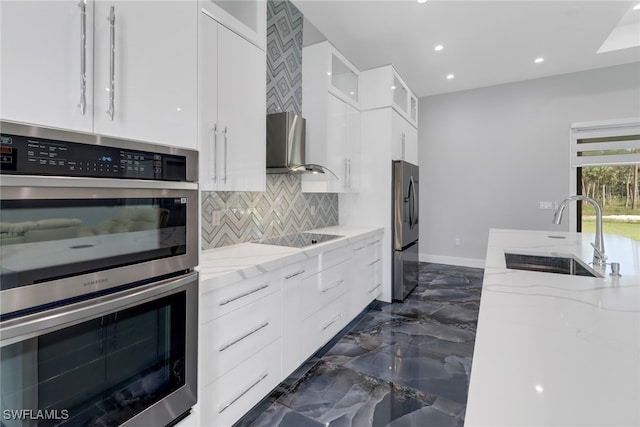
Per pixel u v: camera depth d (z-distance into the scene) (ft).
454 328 9.73
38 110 2.71
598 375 2.09
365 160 12.23
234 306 5.23
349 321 9.37
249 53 6.59
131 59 3.43
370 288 10.94
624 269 5.54
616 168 14.76
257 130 6.81
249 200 8.25
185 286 4.11
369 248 10.84
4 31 2.51
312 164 9.41
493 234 10.49
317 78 9.83
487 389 1.94
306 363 7.73
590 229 15.25
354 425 5.62
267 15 8.71
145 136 3.59
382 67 11.84
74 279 3.00
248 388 5.53
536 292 4.05
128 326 3.49
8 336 2.56
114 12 3.27
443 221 18.29
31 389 2.73
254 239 8.43
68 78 2.90
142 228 3.59
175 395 4.00
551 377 2.07
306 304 7.28
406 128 13.55
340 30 10.95
